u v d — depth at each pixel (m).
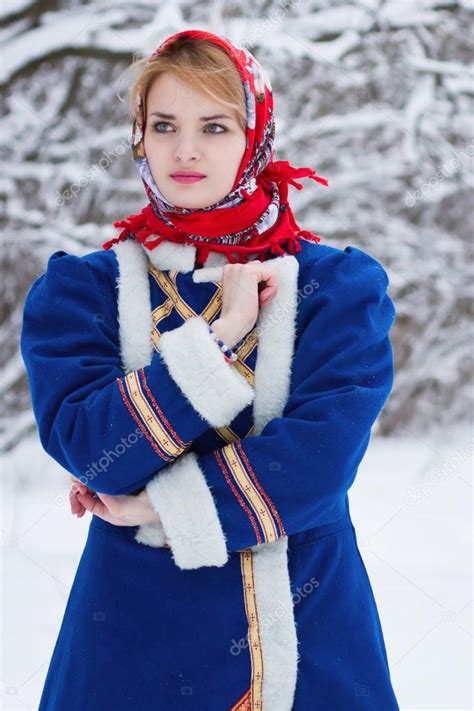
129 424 1.44
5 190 6.17
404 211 7.14
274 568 1.48
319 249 1.65
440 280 7.04
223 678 1.46
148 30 5.86
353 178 6.91
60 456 1.51
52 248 6.00
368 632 1.55
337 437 1.43
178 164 1.54
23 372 6.10
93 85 6.59
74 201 6.25
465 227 7.20
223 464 1.44
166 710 1.46
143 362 1.56
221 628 1.47
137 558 1.51
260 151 1.61
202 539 1.41
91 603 1.52
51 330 1.58
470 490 5.35
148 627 1.48
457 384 7.24
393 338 7.16
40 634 3.20
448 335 7.19
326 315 1.53
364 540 4.41
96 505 1.53
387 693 1.53
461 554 4.22
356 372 1.50
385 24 6.65
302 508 1.43
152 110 1.55
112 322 1.59
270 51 6.45
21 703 2.66
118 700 1.47
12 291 6.26
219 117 1.53
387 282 1.64
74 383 1.51
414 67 6.74
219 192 1.56
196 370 1.43
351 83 6.80
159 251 1.62
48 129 6.32
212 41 1.56
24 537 4.51
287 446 1.43
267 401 1.52
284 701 1.45
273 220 1.65
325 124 6.71
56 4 6.10
